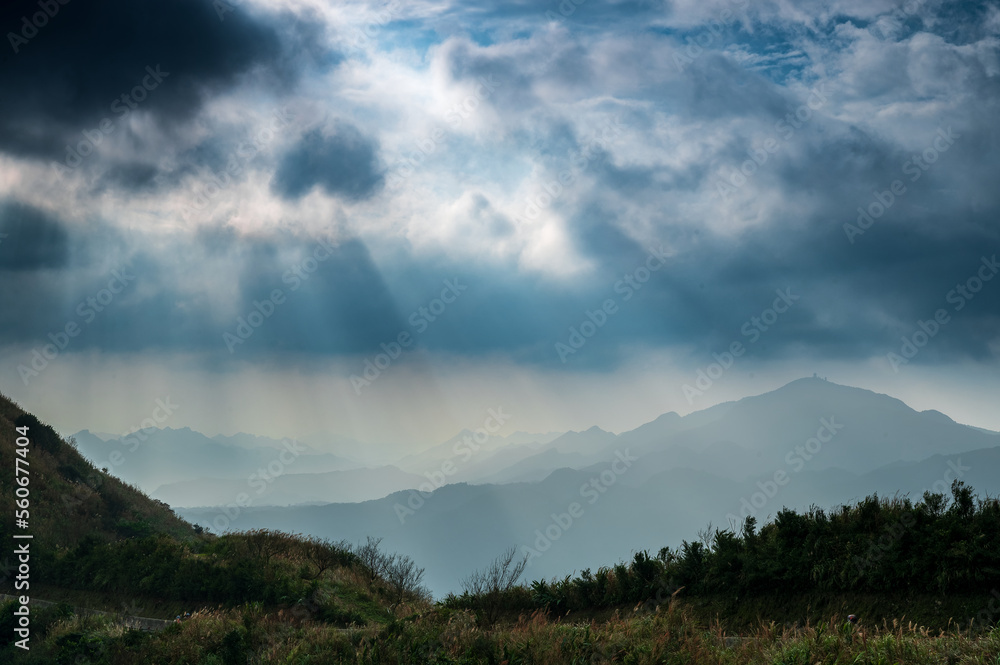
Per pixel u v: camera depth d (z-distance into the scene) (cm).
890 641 955
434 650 1298
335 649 1416
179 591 2502
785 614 1314
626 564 1791
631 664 1106
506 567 1988
